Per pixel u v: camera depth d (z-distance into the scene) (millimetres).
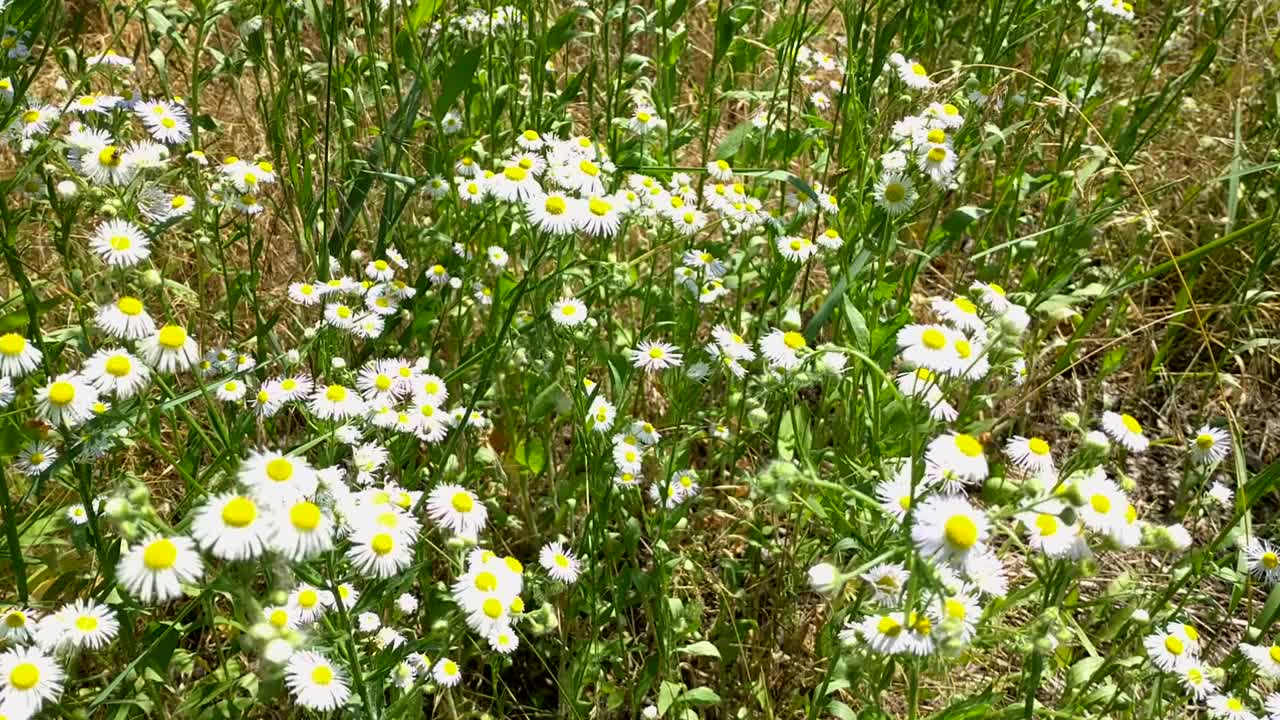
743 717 340
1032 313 431
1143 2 600
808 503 308
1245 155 530
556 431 433
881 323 372
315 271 411
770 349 320
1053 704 332
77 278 302
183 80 557
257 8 427
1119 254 540
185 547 203
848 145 443
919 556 201
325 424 316
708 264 390
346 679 241
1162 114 484
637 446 358
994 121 517
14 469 329
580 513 380
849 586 312
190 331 413
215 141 496
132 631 262
